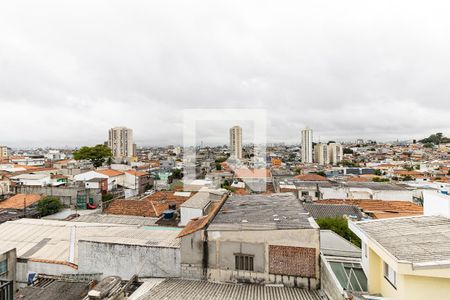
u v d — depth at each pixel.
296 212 12.66
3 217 26.81
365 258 10.21
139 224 20.45
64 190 36.25
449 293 7.00
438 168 65.81
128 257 11.77
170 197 27.66
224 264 10.73
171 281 10.84
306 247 10.09
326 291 9.23
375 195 33.44
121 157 85.56
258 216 12.22
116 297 9.25
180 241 11.60
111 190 42.84
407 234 8.88
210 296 9.38
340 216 23.58
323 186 36.53
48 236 15.70
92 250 12.14
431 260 7.08
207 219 11.99
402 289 7.22
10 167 56.84
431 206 11.45
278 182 39.81
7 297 10.41
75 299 10.07
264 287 10.18
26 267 13.03
